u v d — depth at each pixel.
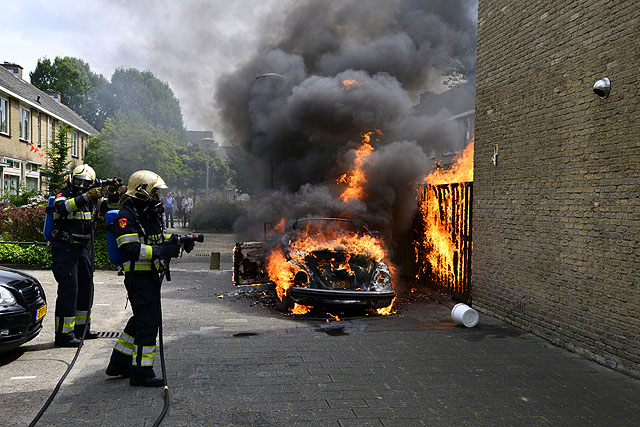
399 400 4.20
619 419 3.91
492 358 5.43
